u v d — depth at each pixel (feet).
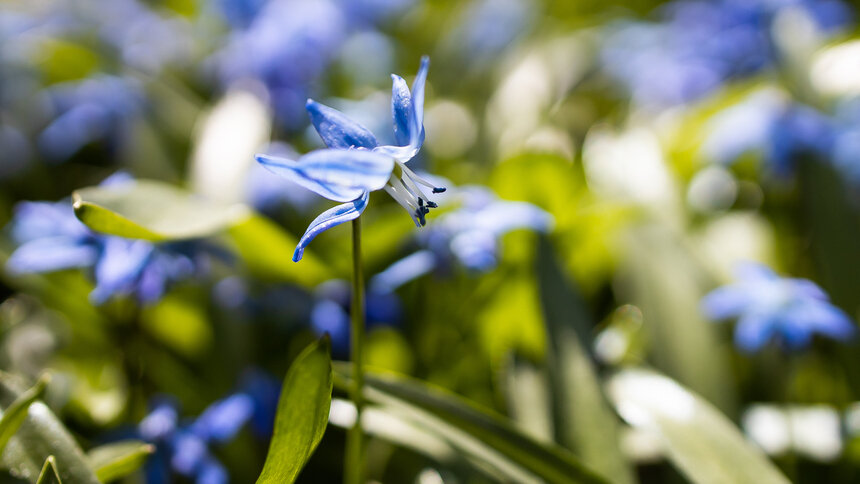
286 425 0.50
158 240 0.58
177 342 0.78
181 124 1.05
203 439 0.65
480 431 0.62
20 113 1.14
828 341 0.78
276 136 0.93
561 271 0.73
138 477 0.64
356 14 1.17
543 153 0.79
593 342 0.70
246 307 0.76
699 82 1.08
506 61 1.23
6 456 0.54
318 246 0.83
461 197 0.74
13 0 1.32
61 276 0.76
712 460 0.62
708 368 0.74
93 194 0.59
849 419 0.74
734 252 0.88
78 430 0.70
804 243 0.90
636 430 0.73
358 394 0.56
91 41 1.24
